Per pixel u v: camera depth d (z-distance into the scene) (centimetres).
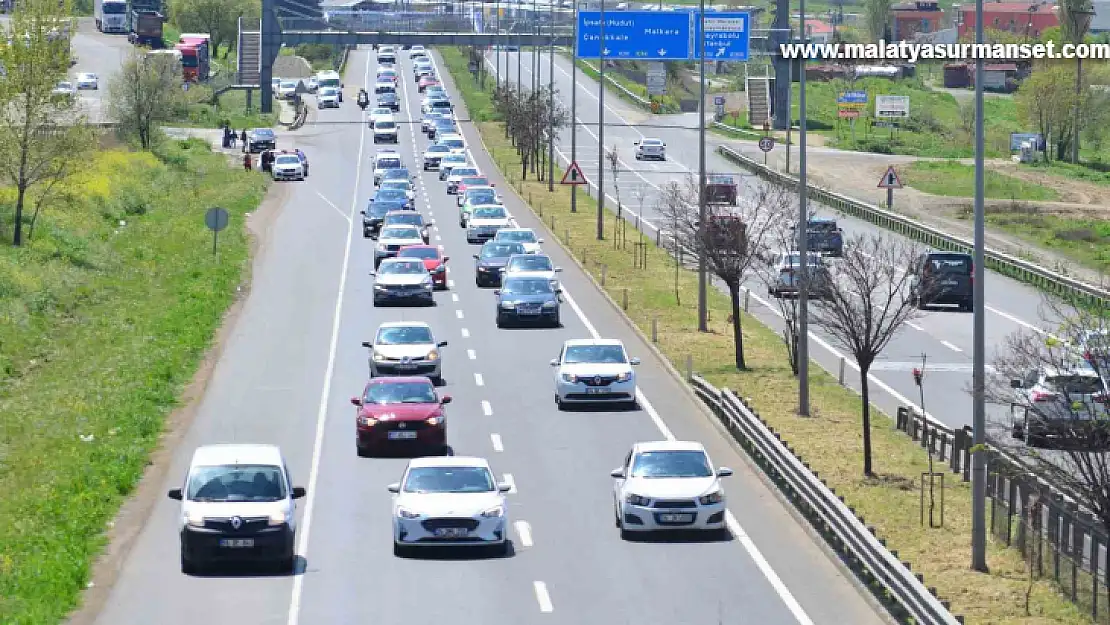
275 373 15575
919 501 10800
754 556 9388
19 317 17462
